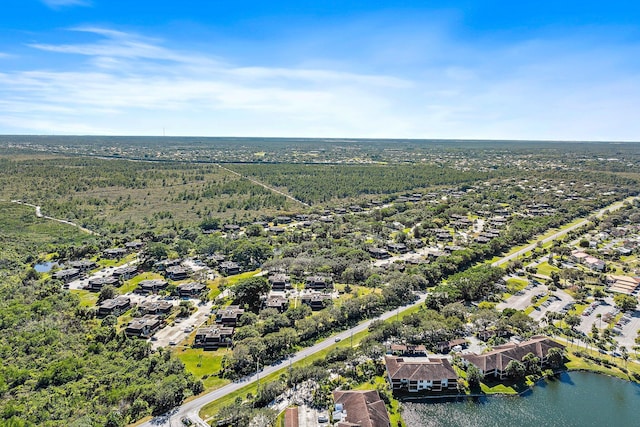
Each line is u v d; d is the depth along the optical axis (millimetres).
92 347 169000
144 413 135250
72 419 129625
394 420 137000
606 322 199375
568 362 168375
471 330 189000
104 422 128000
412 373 152000
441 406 144750
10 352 163500
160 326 193250
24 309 197125
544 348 168625
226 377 156125
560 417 139875
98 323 194500
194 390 146375
